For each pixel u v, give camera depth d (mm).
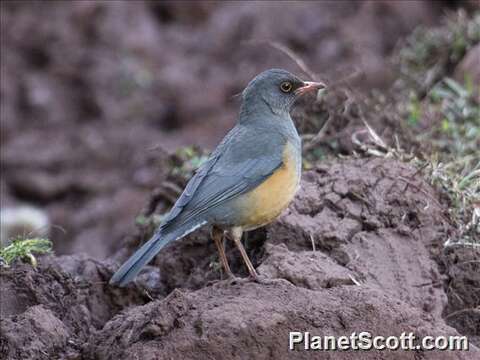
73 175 21016
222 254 10875
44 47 23781
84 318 11586
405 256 11656
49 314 10836
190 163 14594
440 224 12266
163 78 22969
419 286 11344
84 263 12352
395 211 12164
